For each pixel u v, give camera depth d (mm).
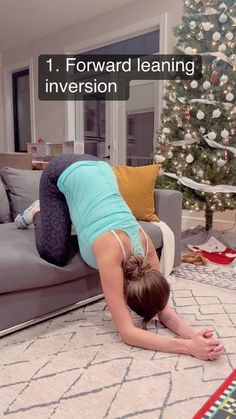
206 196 3129
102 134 5281
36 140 6070
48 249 1636
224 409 1107
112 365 1350
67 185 1646
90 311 1844
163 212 2389
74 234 1922
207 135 3072
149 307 1431
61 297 1756
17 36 5629
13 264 1510
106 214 1547
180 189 3209
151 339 1441
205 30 3059
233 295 2051
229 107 3006
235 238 3350
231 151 3033
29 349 1463
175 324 1569
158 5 4184
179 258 2525
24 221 2047
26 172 2484
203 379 1264
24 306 1604
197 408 1114
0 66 6492
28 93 6328
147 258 1567
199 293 2076
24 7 4535
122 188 2281
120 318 1464
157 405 1131
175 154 3213
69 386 1229
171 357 1401
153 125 4598
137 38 4668
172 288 2154
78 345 1496
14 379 1266
